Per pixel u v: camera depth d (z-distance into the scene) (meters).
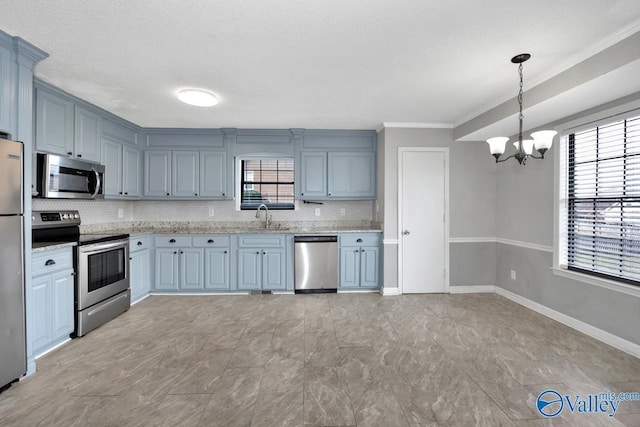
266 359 2.38
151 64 2.38
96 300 2.95
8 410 1.77
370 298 3.95
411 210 4.14
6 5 1.68
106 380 2.08
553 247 3.20
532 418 1.71
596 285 2.74
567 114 2.93
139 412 1.76
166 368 2.24
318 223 4.73
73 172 2.94
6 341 1.94
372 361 2.35
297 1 1.65
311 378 2.12
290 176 4.83
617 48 1.96
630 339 2.46
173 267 4.06
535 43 2.06
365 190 4.44
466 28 1.90
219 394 1.93
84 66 2.41
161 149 4.29
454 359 2.38
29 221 2.12
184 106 3.37
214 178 4.34
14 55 2.02
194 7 1.70
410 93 2.99
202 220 4.67
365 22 1.84
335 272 4.17
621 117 2.52
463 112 3.61
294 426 1.66
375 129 4.38
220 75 2.58
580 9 1.71
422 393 1.95
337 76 2.60
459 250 4.18
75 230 3.19
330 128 4.34
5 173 1.91
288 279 4.14
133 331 2.90
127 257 3.45
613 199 2.66
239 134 4.36
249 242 4.12
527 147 2.37
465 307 3.59
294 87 2.84
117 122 3.74
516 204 3.78
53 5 1.69
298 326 3.04
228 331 2.91
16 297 2.00
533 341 2.69
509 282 3.91
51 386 2.01
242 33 1.96
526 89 2.77
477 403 1.85
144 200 4.59
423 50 2.17
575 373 2.17
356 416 1.73
